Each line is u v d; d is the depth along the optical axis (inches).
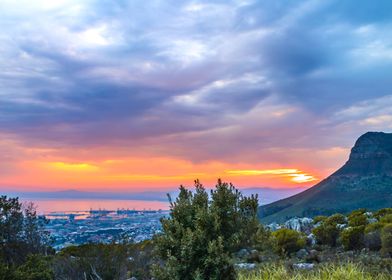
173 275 344.5
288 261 555.2
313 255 588.7
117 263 506.9
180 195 389.1
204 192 388.5
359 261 509.7
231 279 346.9
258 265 508.7
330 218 891.4
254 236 374.0
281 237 679.1
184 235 350.3
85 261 491.8
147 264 515.8
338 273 399.9
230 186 381.7
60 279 475.5
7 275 391.5
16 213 511.5
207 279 337.7
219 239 339.9
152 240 385.1
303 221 999.0
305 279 412.8
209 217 359.6
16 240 503.8
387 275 411.2
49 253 553.0
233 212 372.5
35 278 407.2
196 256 346.9
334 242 712.4
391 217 746.2
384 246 559.8
